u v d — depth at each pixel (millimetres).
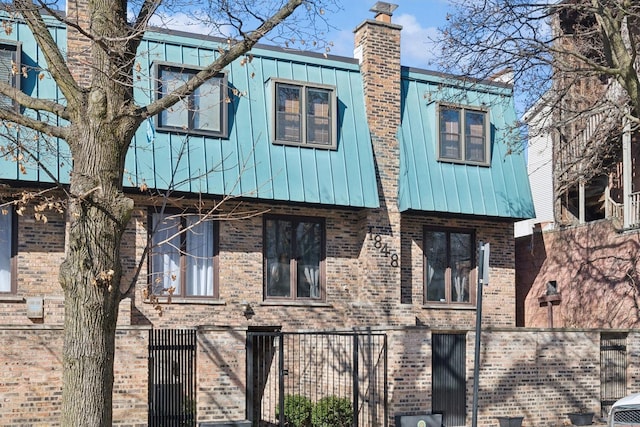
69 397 8445
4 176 16375
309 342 19219
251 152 18422
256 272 19672
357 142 20656
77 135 8859
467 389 17156
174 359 14836
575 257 22812
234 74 19750
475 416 11953
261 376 19578
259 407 17828
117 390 14156
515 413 17438
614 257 21484
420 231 21812
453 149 21906
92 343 8516
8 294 17422
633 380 18844
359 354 17297
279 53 20516
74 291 8539
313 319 20141
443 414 16828
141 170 17906
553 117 22781
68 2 17812
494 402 17281
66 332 8570
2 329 13594
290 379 19328
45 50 9008
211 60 19344
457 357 17188
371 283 20406
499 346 17469
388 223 20859
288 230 20312
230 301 19328
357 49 21922
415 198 20938
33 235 17625
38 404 13695
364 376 17094
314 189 19703
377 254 20578
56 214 17828
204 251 19297
